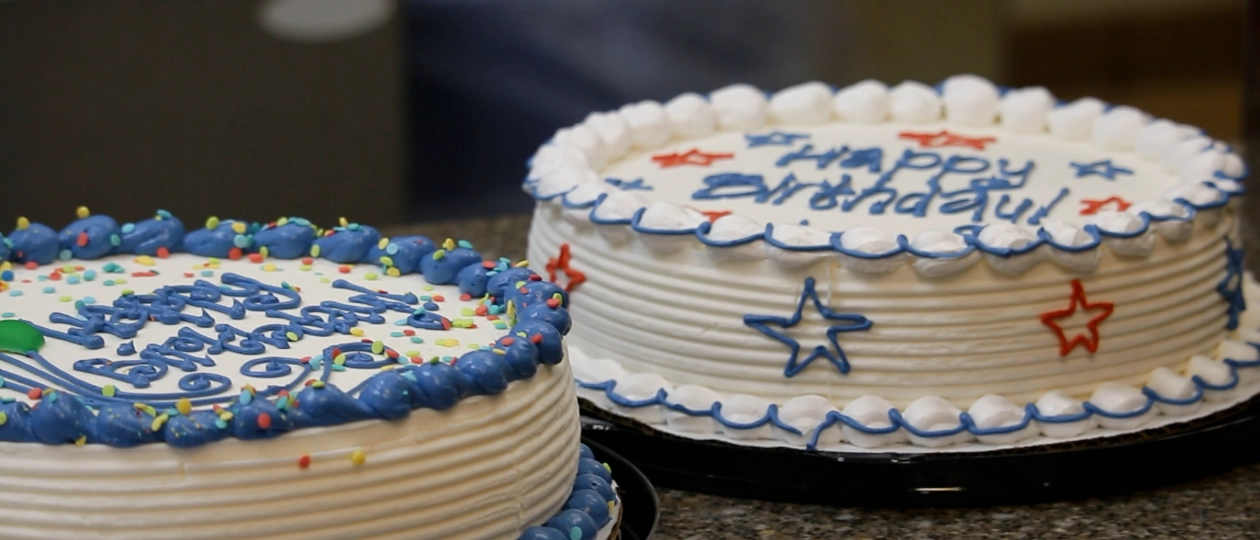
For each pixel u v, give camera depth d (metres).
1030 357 0.85
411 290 0.82
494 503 0.72
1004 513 0.83
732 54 1.47
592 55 1.43
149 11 1.31
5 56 1.28
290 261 0.85
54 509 0.69
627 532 0.80
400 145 1.40
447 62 1.40
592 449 0.85
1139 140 1.00
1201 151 0.96
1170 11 1.72
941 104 1.07
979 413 0.84
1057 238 0.84
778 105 1.07
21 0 1.28
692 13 1.44
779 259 0.84
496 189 1.44
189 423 0.69
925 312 0.84
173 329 0.78
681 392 0.86
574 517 0.75
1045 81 1.70
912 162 0.99
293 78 1.36
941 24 1.57
